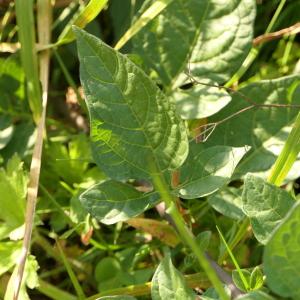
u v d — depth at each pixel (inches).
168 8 14.9
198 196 12.0
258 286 11.5
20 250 13.8
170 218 13.7
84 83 11.9
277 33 15.1
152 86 12.1
